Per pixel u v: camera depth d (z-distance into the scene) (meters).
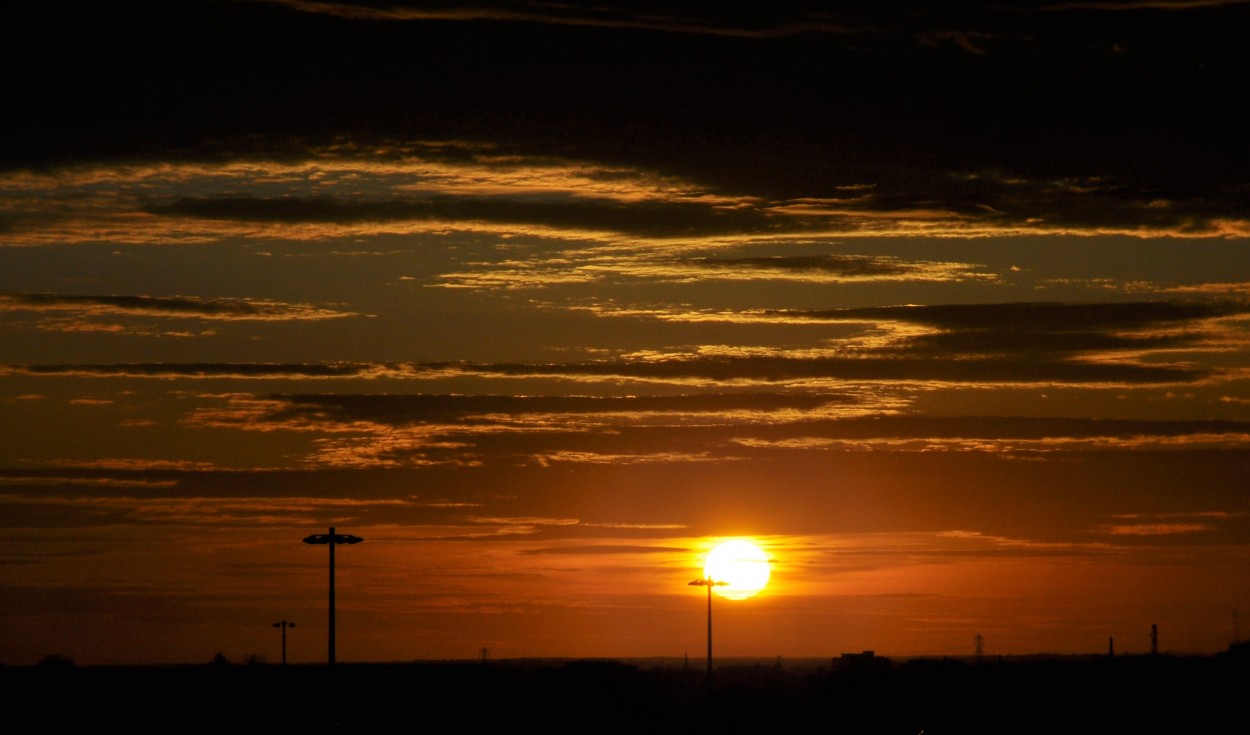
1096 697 144.38
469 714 130.00
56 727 109.19
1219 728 107.56
